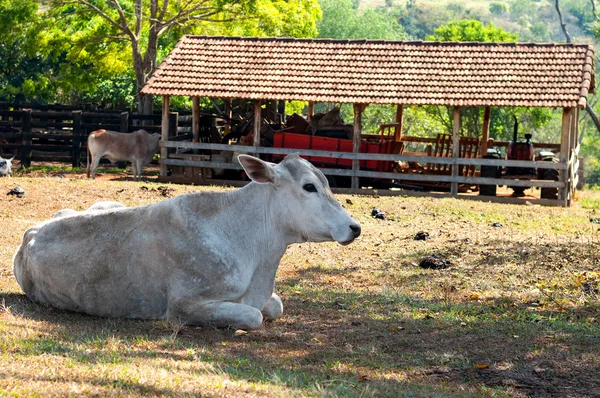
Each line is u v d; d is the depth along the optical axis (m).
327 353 6.38
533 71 22.81
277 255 7.25
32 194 16.11
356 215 15.94
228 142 24.80
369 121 50.06
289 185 7.07
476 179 21.45
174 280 6.96
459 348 6.64
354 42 24.83
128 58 33.59
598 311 8.23
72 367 5.26
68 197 16.19
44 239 7.51
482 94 22.09
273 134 22.91
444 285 9.79
